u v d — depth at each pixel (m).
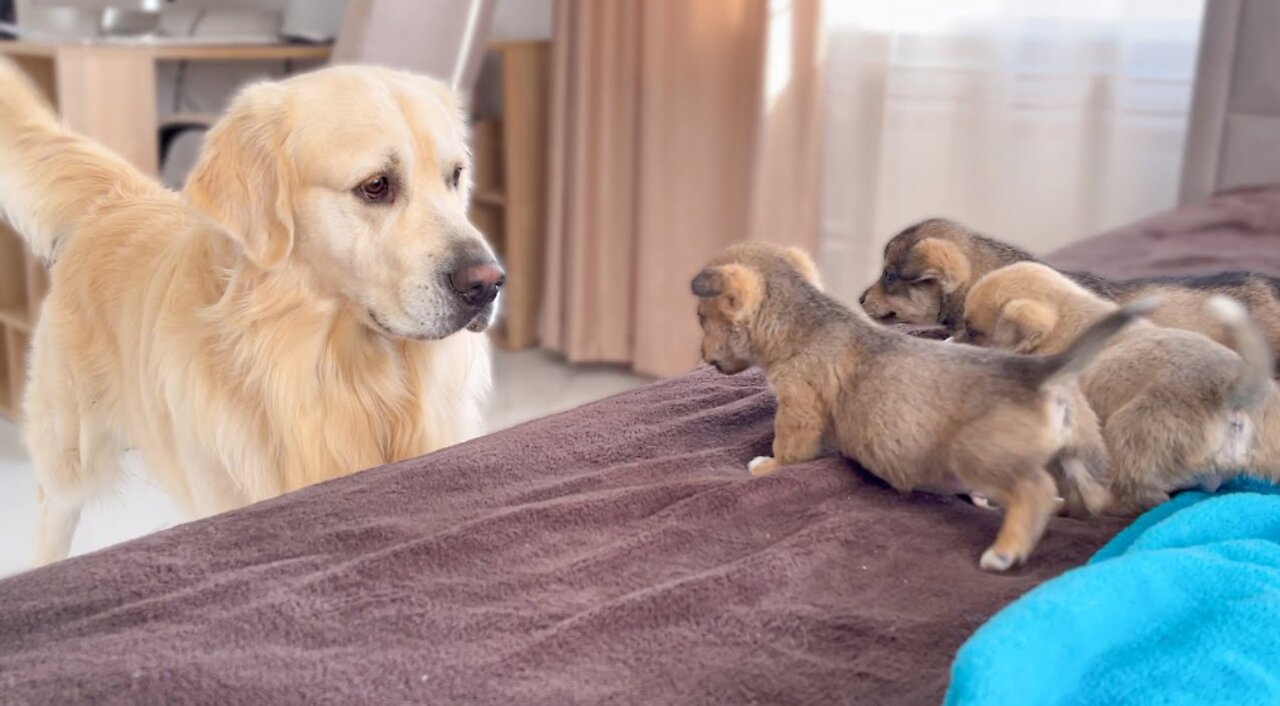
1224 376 1.23
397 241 1.73
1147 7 3.35
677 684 0.91
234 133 1.72
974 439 1.12
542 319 4.69
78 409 2.09
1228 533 1.08
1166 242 2.63
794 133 3.86
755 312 1.33
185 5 4.58
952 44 3.64
